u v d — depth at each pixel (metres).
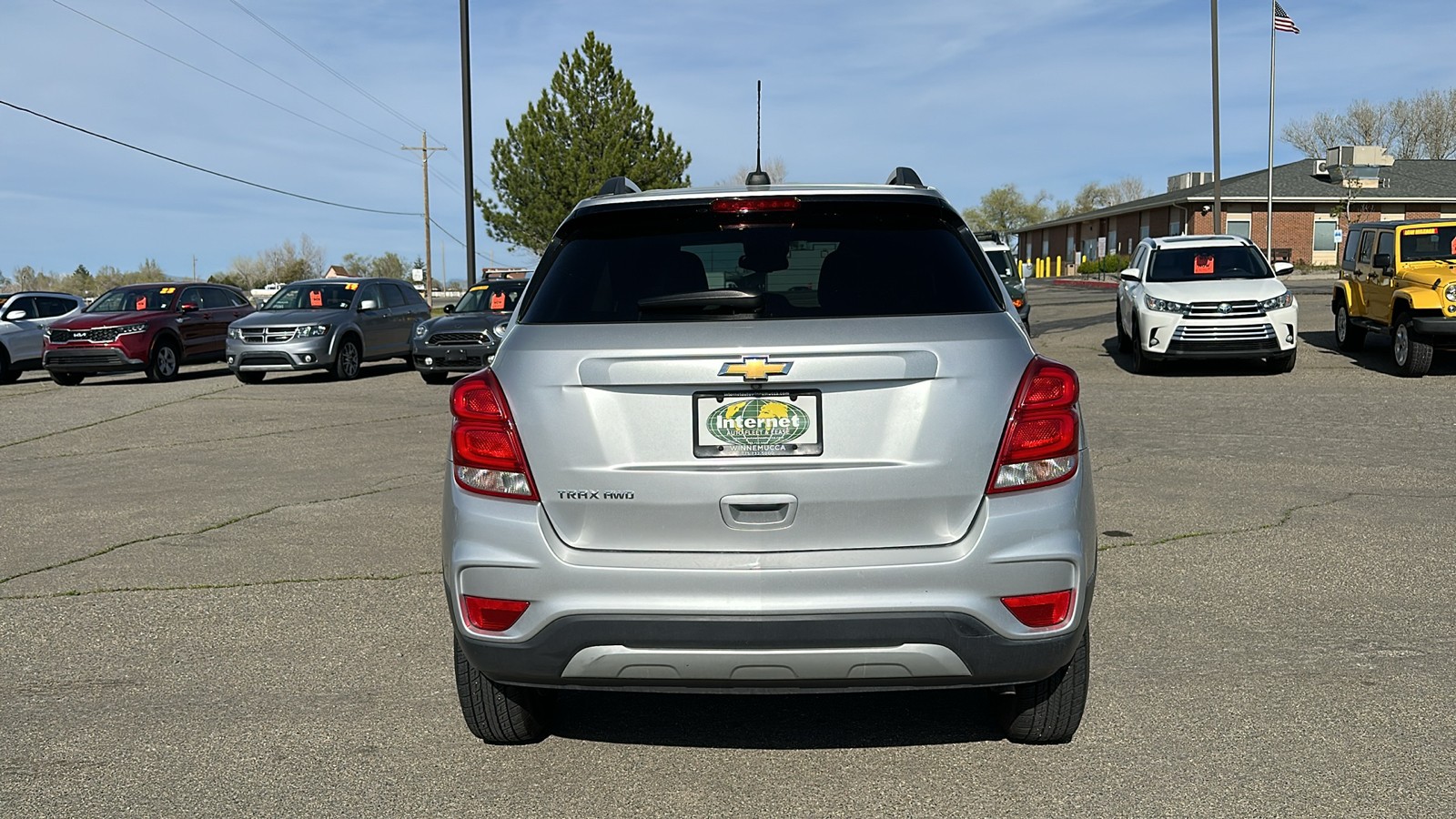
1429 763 3.70
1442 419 11.86
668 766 3.80
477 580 3.37
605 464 3.29
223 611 5.69
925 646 3.25
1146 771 3.68
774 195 3.64
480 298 19.97
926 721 4.16
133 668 4.85
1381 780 3.58
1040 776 3.66
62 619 5.59
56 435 13.21
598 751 3.94
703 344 3.25
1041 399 3.32
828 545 3.27
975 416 3.26
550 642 3.31
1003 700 3.89
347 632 5.31
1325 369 16.64
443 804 3.53
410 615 5.57
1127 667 4.67
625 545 3.31
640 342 3.29
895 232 3.65
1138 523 7.34
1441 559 6.36
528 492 3.35
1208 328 15.98
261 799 3.57
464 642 3.43
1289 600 5.62
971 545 3.25
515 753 3.93
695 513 3.27
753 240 3.62
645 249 3.64
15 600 5.96
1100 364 18.27
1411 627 5.16
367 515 8.02
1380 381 15.16
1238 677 4.53
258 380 19.73
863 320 3.31
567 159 39.41
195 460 10.97
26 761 3.88
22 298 22.50
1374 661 4.70
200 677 4.73
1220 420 12.10
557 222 39.94
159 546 7.16
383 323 20.95
